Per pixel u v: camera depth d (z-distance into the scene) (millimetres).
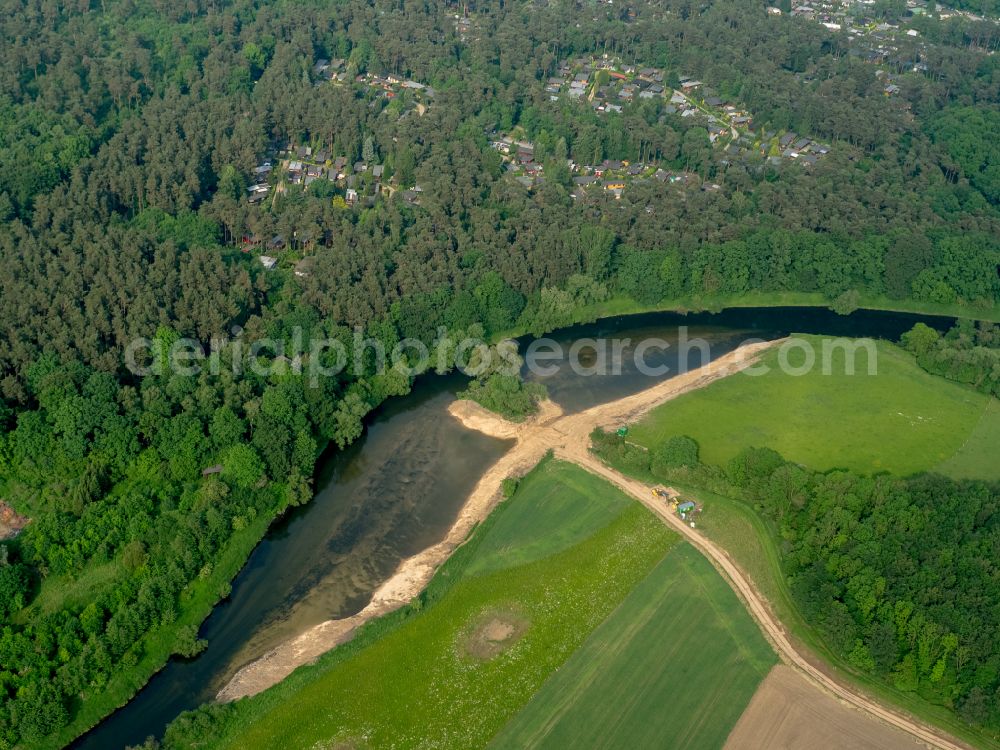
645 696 172500
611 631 185750
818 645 183125
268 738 163625
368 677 175125
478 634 184750
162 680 176500
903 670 172875
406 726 166250
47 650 172250
